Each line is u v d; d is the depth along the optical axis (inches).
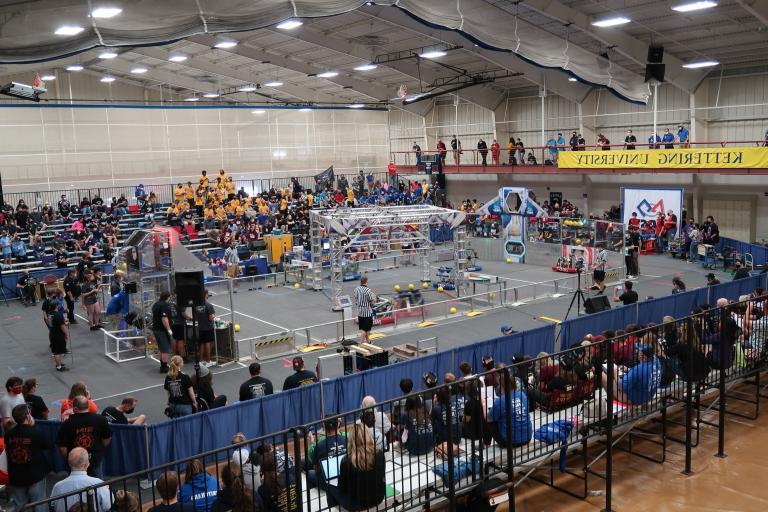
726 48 1220.5
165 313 687.7
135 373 693.9
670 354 451.2
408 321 862.5
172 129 1775.3
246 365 709.3
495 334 795.4
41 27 582.6
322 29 1343.5
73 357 757.3
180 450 453.1
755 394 582.9
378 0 723.4
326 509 297.6
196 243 1418.6
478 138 1870.1
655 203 1384.1
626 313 723.4
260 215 1518.2
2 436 449.7
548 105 1689.2
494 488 335.3
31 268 1194.6
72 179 1635.1
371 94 1857.8
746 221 1317.7
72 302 909.8
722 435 466.3
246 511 282.4
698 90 1352.1
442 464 331.6
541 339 643.5
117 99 1721.2
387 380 539.8
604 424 405.7
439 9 809.5
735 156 1192.8
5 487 404.2
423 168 1862.7
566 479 442.3
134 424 450.0
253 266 1180.5
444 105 1958.7
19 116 1549.0
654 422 530.6
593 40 1244.5
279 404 488.4
